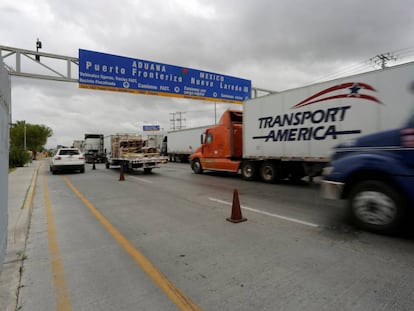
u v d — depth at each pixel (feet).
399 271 10.61
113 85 48.47
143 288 9.58
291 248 13.10
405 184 14.05
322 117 28.84
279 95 33.94
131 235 15.42
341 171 16.76
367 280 9.91
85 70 46.11
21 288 9.62
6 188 11.94
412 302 8.51
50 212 21.39
